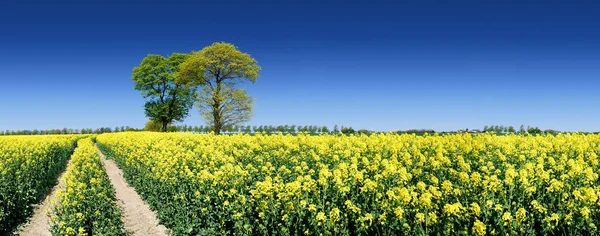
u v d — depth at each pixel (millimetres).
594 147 14141
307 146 16297
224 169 9758
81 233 8758
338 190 7660
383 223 6301
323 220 6762
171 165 13984
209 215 9008
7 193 11617
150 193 13617
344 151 13008
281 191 8023
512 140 15508
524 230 5910
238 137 22188
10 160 17406
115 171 22656
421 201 6246
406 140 16375
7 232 10922
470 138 15414
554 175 9086
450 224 6020
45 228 11289
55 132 77312
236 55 47875
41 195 15547
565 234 5891
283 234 7230
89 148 24656
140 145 24453
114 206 11555
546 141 14977
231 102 47750
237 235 8055
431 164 9680
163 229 10953
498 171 9219
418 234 6070
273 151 15086
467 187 7238
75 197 10531
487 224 6172
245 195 8734
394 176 8453
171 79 58000
